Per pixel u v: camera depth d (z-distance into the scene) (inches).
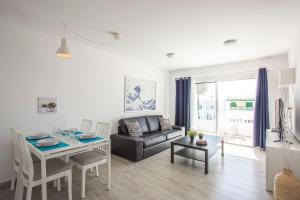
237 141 196.7
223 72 189.9
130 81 174.6
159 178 103.2
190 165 123.6
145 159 136.1
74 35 112.9
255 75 173.3
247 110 218.4
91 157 88.5
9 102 96.3
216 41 120.5
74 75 126.7
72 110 125.7
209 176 106.0
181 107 218.1
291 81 106.0
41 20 92.5
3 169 94.7
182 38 115.5
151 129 180.7
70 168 78.3
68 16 87.7
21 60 100.4
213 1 73.1
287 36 111.3
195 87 223.1
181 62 184.2
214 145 124.3
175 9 79.7
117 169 116.3
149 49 140.5
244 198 82.7
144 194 85.9
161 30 103.1
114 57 157.4
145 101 194.9
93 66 139.5
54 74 115.5
